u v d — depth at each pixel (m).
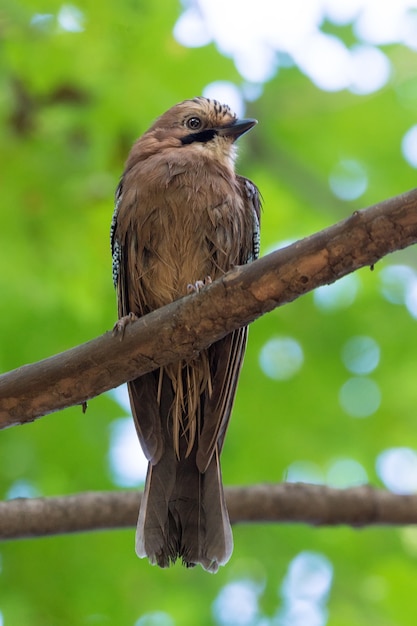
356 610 12.31
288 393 13.57
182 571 12.71
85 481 12.96
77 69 12.64
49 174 12.79
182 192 10.09
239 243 10.28
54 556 12.29
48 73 12.64
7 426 8.60
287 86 14.52
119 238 10.23
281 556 12.90
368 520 10.37
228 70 13.16
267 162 14.52
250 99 14.55
